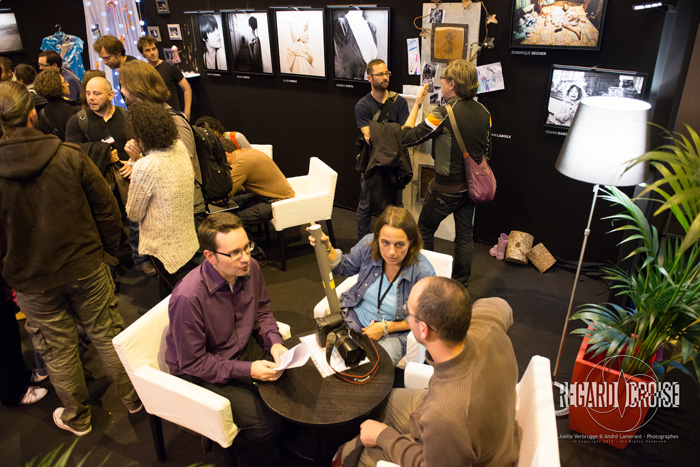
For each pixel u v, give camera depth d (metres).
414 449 1.56
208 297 1.93
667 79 2.45
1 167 1.88
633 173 2.03
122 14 5.76
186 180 2.52
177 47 5.57
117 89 6.10
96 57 6.05
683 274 1.97
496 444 1.37
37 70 6.14
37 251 2.02
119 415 2.56
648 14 2.93
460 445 1.31
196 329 1.90
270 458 2.28
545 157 3.59
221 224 1.80
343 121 4.60
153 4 5.50
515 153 3.71
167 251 2.56
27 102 1.95
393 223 2.02
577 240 3.69
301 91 4.75
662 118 2.52
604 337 2.05
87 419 2.45
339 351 1.85
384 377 1.90
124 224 4.19
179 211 2.53
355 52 4.18
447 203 3.15
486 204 4.02
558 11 3.16
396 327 2.24
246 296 2.05
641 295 2.08
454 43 3.60
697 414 2.46
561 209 3.67
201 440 2.39
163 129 2.36
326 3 4.18
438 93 3.80
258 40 4.75
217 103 5.53
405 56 3.93
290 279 3.73
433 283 1.42
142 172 2.36
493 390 1.38
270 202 3.72
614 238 3.53
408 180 3.62
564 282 3.56
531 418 1.56
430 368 1.97
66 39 5.82
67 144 2.04
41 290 2.08
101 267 2.26
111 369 2.40
